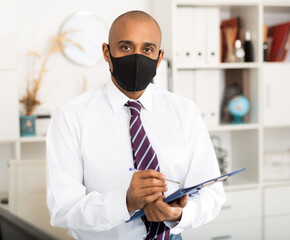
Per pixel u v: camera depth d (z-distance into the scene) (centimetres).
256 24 284
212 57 281
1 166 279
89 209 127
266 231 293
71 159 141
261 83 289
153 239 139
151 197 118
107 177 144
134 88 140
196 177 149
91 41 289
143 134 145
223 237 283
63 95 288
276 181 299
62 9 283
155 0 293
